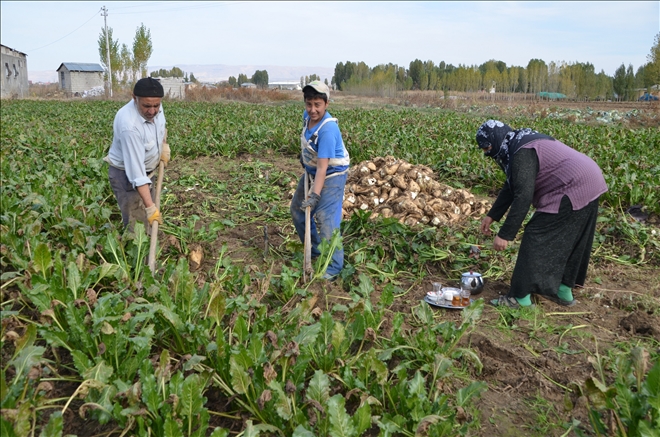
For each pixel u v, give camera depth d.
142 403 2.84
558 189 4.18
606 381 3.48
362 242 5.45
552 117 23.47
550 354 3.79
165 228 6.29
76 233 4.67
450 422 2.78
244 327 3.27
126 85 59.53
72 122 17.66
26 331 3.04
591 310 4.47
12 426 2.47
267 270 5.23
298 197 5.02
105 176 7.86
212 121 16.67
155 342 3.58
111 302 3.60
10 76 60.47
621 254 5.68
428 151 10.31
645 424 2.55
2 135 13.38
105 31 57.84
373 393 3.10
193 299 3.63
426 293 4.80
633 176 7.41
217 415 3.11
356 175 7.20
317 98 4.46
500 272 5.13
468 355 3.65
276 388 2.78
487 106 35.03
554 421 3.15
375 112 22.92
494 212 4.70
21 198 6.43
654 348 3.86
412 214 6.34
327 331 3.42
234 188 8.54
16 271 4.42
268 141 12.94
